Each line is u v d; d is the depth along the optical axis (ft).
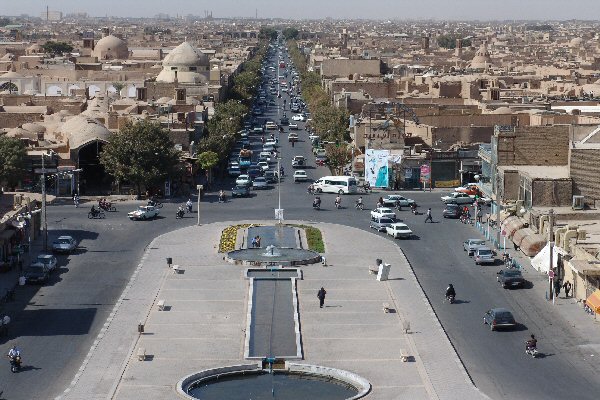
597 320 347.56
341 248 461.78
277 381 292.40
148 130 595.06
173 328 337.31
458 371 296.92
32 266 400.67
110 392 279.08
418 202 588.50
